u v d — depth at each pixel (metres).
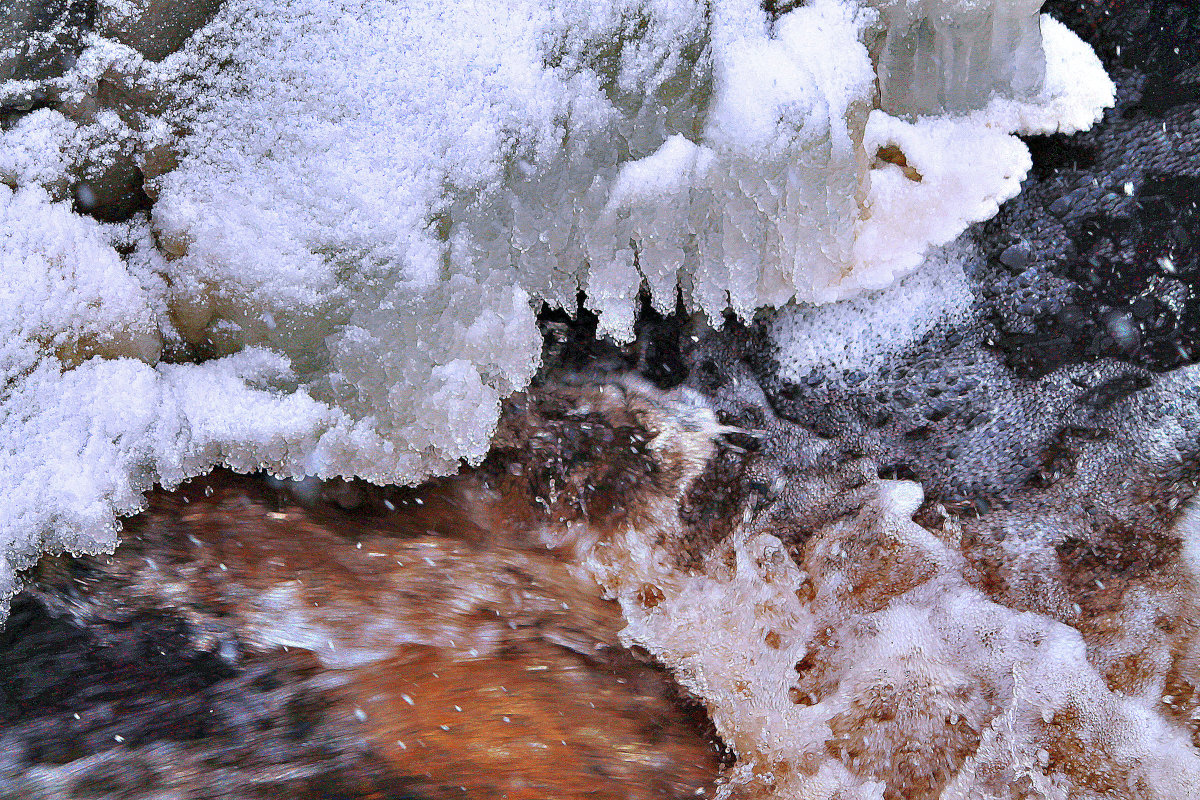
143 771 3.15
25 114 3.19
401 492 3.35
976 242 3.42
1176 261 3.38
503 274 3.28
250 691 3.20
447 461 3.32
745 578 3.33
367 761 3.16
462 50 3.22
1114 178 3.40
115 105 3.21
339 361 3.27
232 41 3.20
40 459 3.21
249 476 3.32
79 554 3.24
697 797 3.18
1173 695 3.21
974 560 3.32
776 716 3.24
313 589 3.26
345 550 3.29
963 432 3.39
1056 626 3.27
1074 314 3.40
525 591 3.30
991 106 3.34
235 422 3.27
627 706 3.23
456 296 3.26
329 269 3.24
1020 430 3.38
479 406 3.29
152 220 3.25
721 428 3.42
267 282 3.24
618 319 3.33
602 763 3.18
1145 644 3.24
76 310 3.21
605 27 3.22
